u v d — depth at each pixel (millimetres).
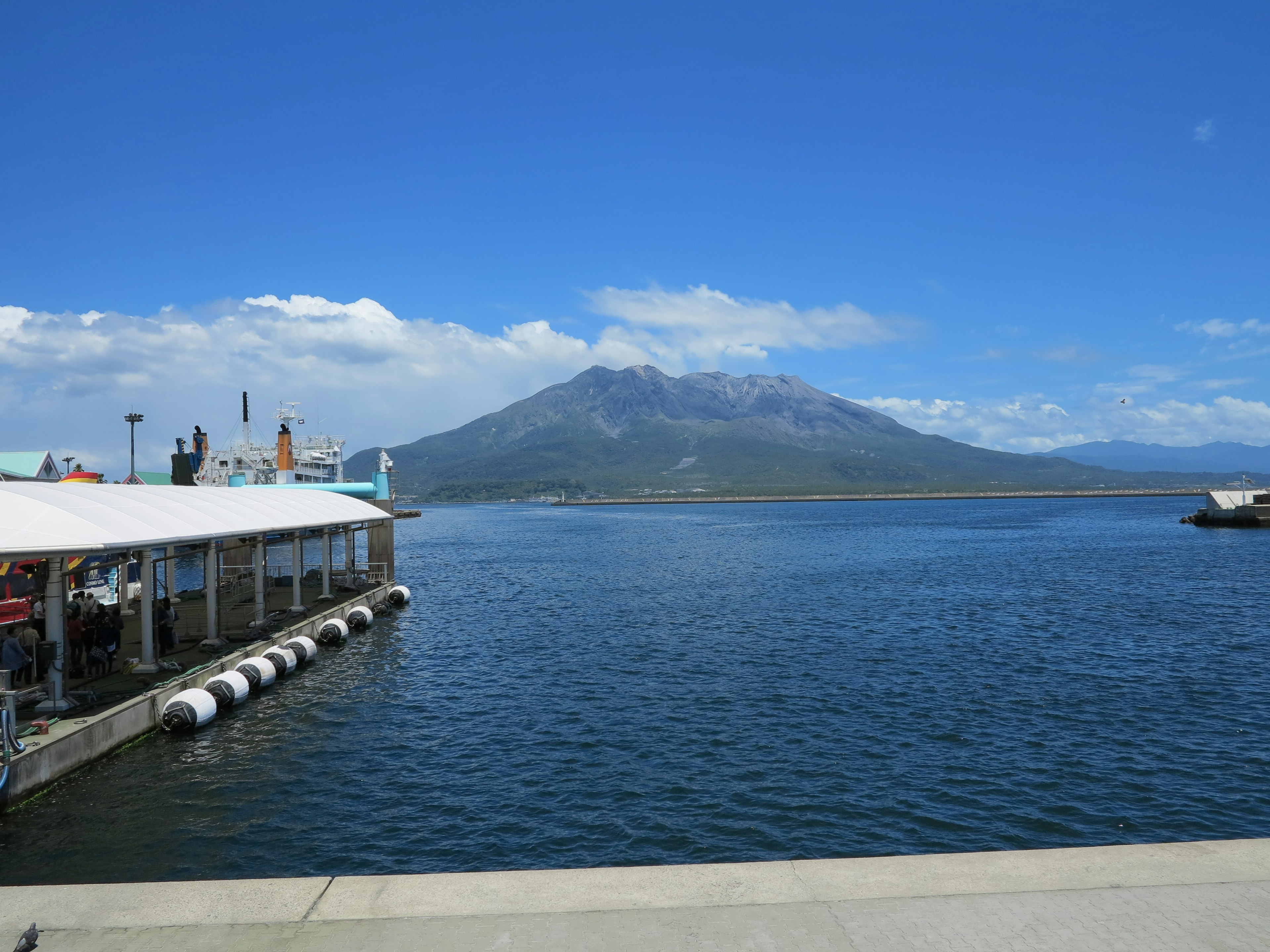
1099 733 25594
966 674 33938
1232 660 36031
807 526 186875
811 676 33750
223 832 18812
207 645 34094
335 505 53469
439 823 19250
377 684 33844
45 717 23688
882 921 7758
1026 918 7777
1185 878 8484
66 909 8352
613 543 131250
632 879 8734
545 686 32969
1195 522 149375
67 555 22719
